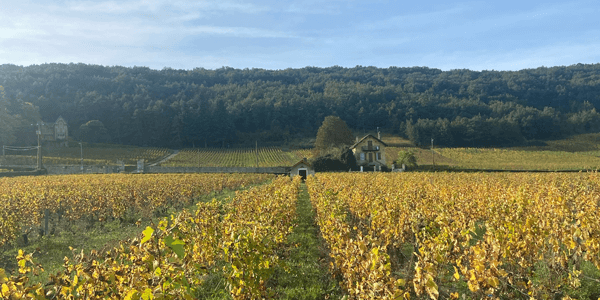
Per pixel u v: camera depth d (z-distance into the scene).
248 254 5.62
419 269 4.81
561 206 8.30
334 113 127.31
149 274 4.26
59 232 13.38
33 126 93.69
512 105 128.62
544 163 66.25
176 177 36.62
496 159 73.06
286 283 7.95
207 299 6.84
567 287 6.82
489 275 4.93
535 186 18.44
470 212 10.95
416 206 10.63
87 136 104.69
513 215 8.51
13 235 11.77
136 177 37.06
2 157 72.12
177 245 4.02
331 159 58.22
